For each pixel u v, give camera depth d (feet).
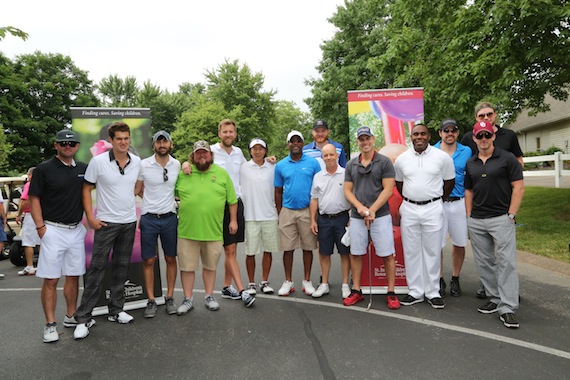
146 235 14.46
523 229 26.17
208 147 14.60
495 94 25.40
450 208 15.78
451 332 12.14
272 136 134.72
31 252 23.50
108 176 13.15
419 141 14.56
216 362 10.56
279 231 16.90
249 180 16.76
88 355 11.25
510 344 11.15
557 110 82.89
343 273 16.19
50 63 115.24
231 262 15.92
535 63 26.50
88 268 14.48
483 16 25.86
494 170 13.17
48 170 12.37
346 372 9.81
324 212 16.02
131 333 12.82
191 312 14.74
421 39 34.24
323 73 90.02
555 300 14.49
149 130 15.87
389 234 14.70
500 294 12.93
